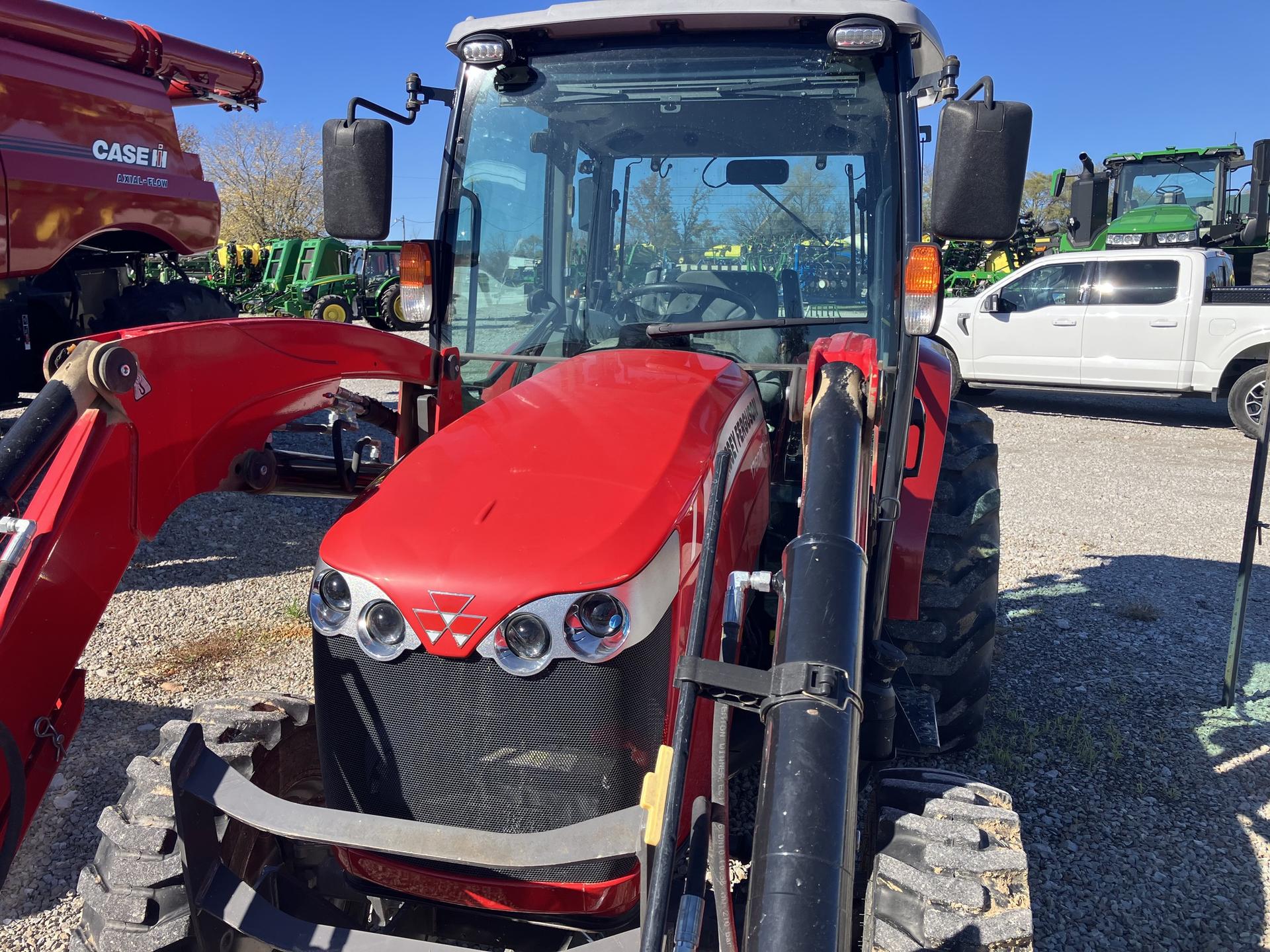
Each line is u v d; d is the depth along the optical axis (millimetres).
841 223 2850
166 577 5609
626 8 2834
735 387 2379
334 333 2543
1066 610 5516
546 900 1782
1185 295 11188
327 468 2783
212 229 6688
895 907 1867
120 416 1953
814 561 1709
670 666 1794
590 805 1709
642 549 1732
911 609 2904
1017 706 4258
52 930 2795
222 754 2027
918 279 2562
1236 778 3689
